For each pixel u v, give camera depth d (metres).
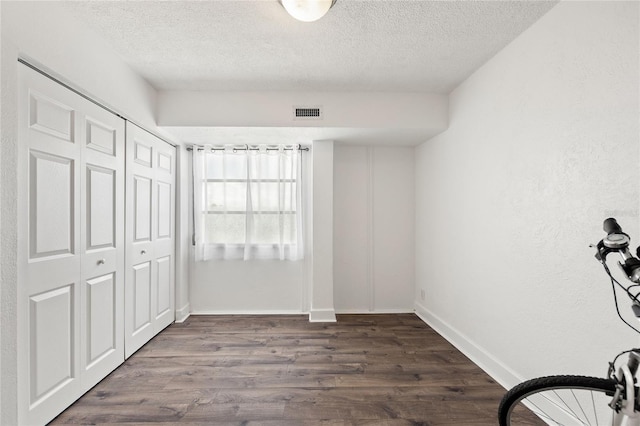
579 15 1.72
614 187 1.54
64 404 1.98
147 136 3.08
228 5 1.92
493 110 2.48
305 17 1.88
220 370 2.54
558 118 1.86
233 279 4.06
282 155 3.98
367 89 3.17
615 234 1.05
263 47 2.39
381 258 4.16
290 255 4.02
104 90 2.30
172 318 3.67
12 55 1.55
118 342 2.58
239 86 3.09
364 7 1.93
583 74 1.70
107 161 2.42
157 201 3.29
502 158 2.37
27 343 1.73
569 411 1.76
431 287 3.67
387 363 2.68
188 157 4.00
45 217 1.84
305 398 2.15
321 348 2.98
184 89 3.15
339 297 4.15
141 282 2.96
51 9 1.81
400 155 4.16
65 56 1.91
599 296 1.62
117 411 2.00
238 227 4.01
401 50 2.43
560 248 1.84
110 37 2.25
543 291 1.96
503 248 2.35
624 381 1.07
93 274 2.26
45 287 1.83
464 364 2.66
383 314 4.07
